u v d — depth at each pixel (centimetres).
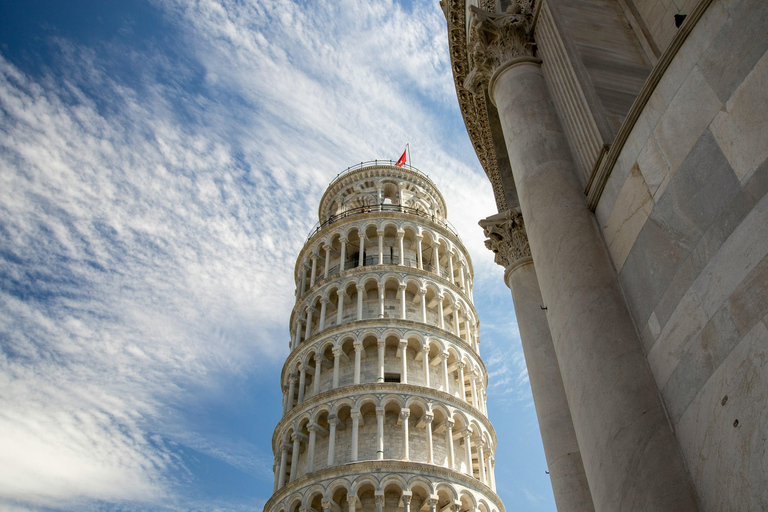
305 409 4594
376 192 6562
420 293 5259
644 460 735
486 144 2042
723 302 686
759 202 657
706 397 692
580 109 1131
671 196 809
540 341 1534
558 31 1272
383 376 4666
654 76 873
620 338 852
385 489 4038
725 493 638
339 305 5200
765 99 672
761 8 707
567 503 1291
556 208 1047
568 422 1397
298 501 4081
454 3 2017
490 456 4606
